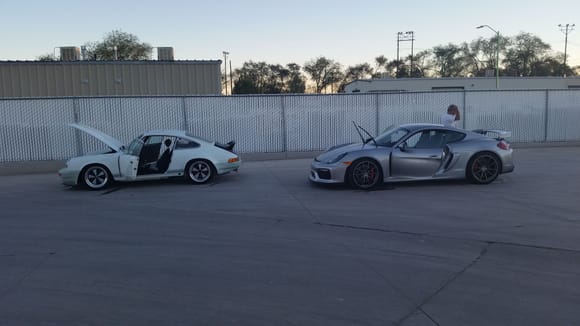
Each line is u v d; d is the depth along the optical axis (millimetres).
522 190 8805
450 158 9273
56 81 19203
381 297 4016
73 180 9891
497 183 9594
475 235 5898
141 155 10227
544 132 17031
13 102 13805
